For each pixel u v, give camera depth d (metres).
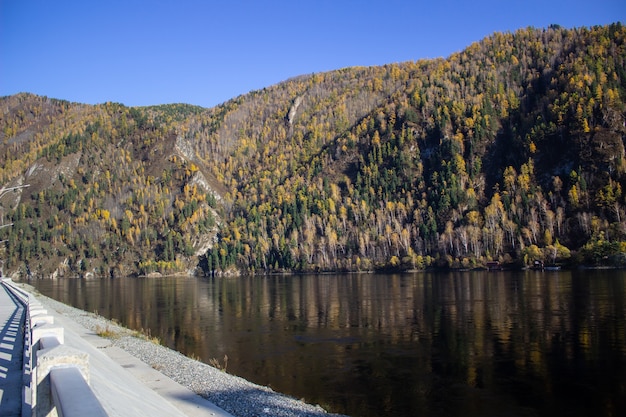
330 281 123.75
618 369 27.19
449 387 24.58
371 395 23.30
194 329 45.06
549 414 20.80
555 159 181.00
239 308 63.62
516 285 81.44
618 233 131.00
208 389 18.95
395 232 183.00
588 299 56.84
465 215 175.62
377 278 127.69
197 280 164.25
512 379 25.91
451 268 150.75
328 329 42.97
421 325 43.44
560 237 146.25
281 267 192.00
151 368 20.28
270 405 17.64
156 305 70.50
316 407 18.55
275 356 32.03
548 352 31.53
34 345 8.13
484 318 45.97
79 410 3.12
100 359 15.20
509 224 155.62
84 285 139.00
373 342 36.28
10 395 11.12
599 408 21.42
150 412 7.56
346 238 196.75
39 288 122.31
